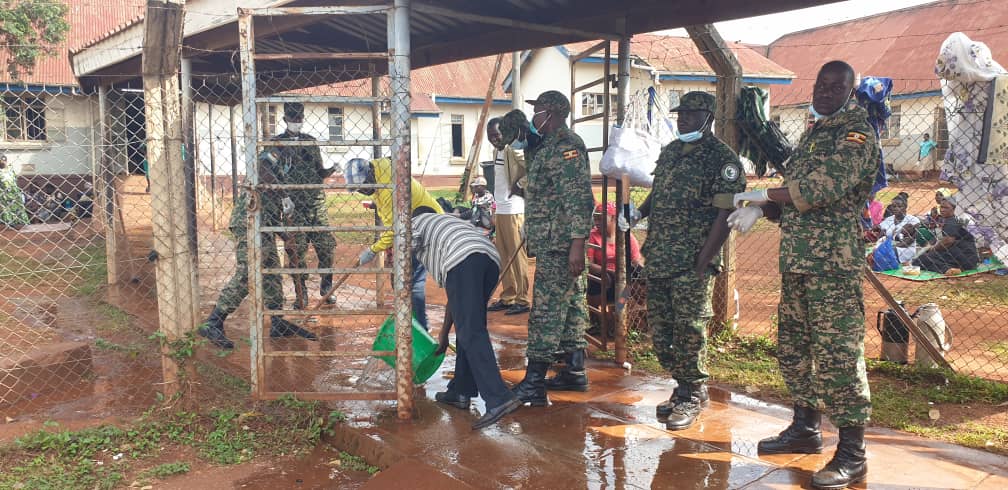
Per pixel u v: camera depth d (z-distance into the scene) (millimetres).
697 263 3838
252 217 4004
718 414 4188
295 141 3936
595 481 3289
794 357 3525
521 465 3467
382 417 4156
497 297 8047
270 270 4086
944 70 6605
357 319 6719
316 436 3992
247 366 5148
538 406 4316
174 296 4141
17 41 15820
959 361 5328
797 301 3428
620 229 5133
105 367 5168
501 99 28906
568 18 5402
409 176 3943
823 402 3262
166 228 4102
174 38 3867
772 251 10797
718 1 4719
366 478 3572
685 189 3861
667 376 4980
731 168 3770
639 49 19109
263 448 3875
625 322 5285
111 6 22266
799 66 26453
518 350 5727
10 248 10984
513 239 6984
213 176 9898
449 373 5094
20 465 3568
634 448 3678
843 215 3227
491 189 7527
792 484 3258
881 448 3666
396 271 4004
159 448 3840
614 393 4602
